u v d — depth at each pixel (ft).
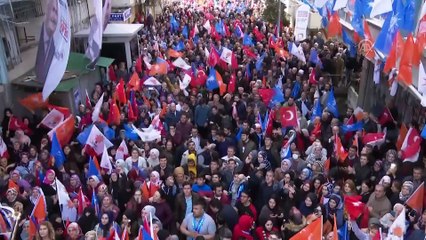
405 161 31.30
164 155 33.01
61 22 38.34
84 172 31.99
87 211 26.00
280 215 25.49
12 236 22.44
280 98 45.29
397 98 47.11
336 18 58.39
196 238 23.06
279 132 35.83
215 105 42.83
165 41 84.38
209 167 30.48
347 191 27.66
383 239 22.50
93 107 46.09
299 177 29.63
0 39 42.34
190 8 145.07
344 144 37.32
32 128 40.78
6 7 42.86
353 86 64.39
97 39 51.96
